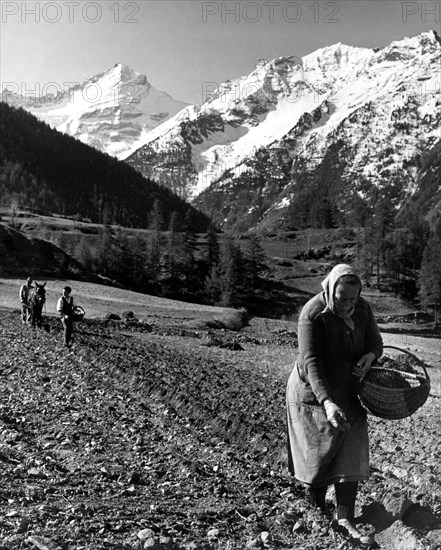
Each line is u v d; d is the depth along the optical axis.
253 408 13.30
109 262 151.00
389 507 6.62
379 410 6.27
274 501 7.33
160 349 26.05
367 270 175.12
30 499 6.42
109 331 34.09
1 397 12.66
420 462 9.59
